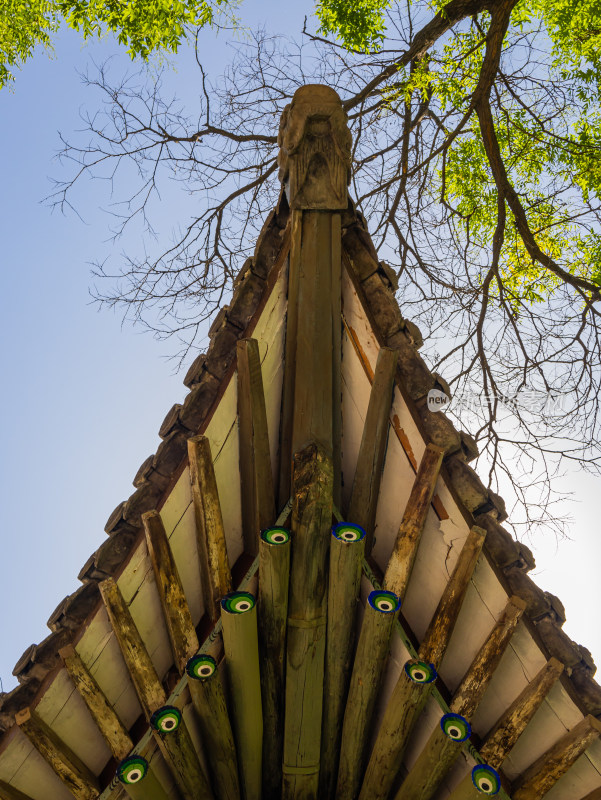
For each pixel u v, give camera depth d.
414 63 9.01
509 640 4.17
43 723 3.98
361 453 4.43
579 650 4.34
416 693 3.96
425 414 4.37
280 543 3.95
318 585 4.09
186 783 4.15
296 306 4.39
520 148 9.48
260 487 4.44
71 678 3.99
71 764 4.07
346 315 4.57
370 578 4.25
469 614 4.46
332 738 4.45
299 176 4.31
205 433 4.30
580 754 4.24
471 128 9.10
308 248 4.35
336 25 9.20
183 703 4.12
